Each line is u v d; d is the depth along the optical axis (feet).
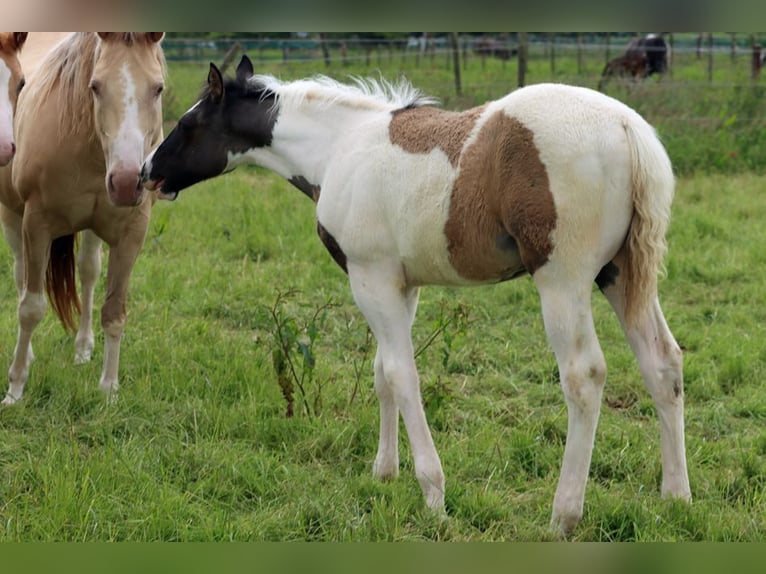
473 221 11.69
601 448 14.69
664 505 12.46
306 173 13.92
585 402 11.36
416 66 59.77
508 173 11.23
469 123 11.88
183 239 25.75
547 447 14.79
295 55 61.77
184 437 15.01
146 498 12.75
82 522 11.93
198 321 19.85
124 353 18.24
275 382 16.80
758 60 47.73
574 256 11.16
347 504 12.90
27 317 16.24
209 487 13.26
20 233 18.47
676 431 12.47
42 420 15.44
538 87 11.55
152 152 14.57
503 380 17.74
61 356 18.40
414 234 12.25
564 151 10.96
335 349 19.21
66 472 13.08
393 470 13.83
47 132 15.84
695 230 26.81
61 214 16.37
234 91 14.26
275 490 13.24
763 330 20.06
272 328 18.53
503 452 14.52
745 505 12.92
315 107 13.78
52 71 16.10
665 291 22.84
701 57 65.67
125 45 14.87
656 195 11.13
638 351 12.30
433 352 18.81
